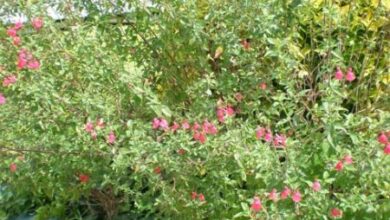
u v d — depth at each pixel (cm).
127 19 145
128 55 149
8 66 142
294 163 112
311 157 120
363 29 155
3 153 146
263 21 133
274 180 112
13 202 175
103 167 137
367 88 153
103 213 166
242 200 121
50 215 167
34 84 129
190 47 144
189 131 132
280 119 137
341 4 157
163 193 124
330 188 119
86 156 136
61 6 145
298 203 110
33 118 134
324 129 120
